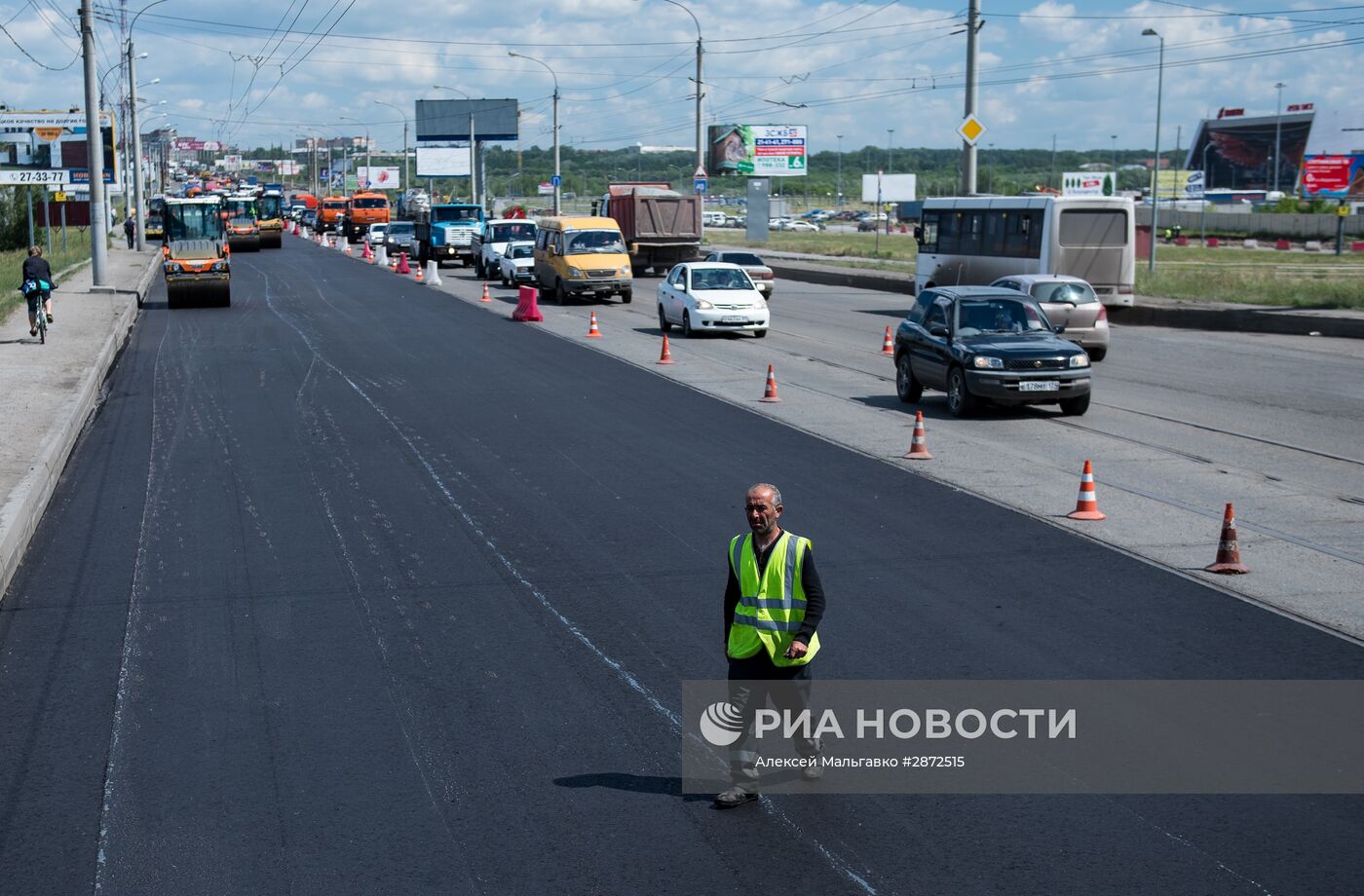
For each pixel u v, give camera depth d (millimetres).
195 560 11945
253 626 10047
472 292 44375
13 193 67562
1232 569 11055
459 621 10086
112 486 15109
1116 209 32500
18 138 65875
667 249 52594
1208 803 6863
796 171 111375
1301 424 18844
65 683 8891
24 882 6203
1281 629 9641
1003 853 6332
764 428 18484
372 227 75188
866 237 106812
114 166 62281
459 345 28844
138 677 9000
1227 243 87625
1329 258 66688
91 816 6898
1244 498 13961
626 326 33219
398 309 38000
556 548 12141
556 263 40000
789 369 25016
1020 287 26516
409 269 57094
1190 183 140250
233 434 18266
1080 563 11445
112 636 9867
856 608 10227
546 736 7871
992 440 17500
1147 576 11039
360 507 13859
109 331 30766
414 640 9672
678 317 31125
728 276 31266
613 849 6426
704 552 11945
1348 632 9555
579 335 31000
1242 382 23500
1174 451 16719
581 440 17547
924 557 11648
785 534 6902
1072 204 32375
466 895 6004
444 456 16547
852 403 20844
